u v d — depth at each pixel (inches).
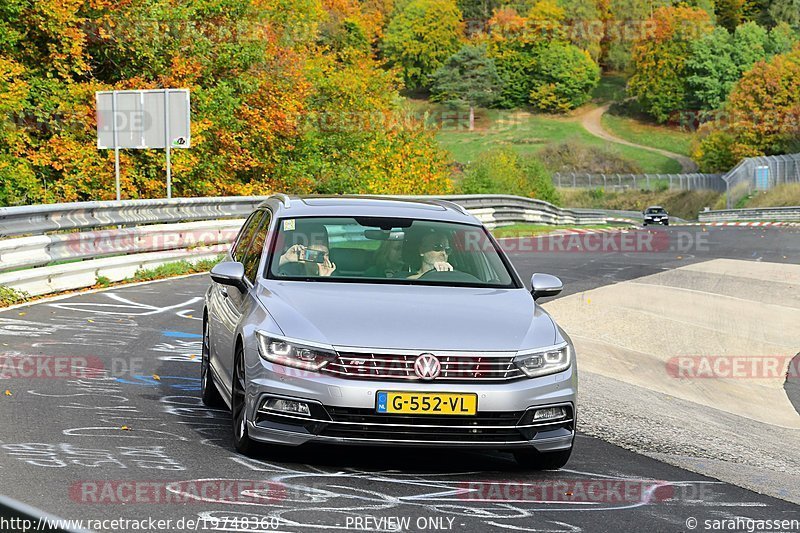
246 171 1769.2
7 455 299.3
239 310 342.0
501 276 362.9
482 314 321.7
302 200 393.7
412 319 311.6
